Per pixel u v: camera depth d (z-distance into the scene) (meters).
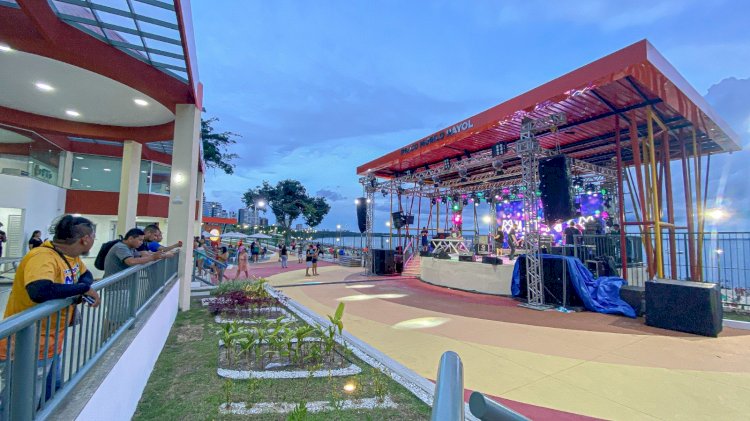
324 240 44.50
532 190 9.47
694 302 6.46
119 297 3.14
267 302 8.09
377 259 16.83
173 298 6.80
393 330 6.64
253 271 18.70
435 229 22.25
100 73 6.66
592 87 7.61
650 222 9.27
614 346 5.68
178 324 6.68
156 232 5.29
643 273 11.71
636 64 6.66
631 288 8.16
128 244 3.86
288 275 16.69
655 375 4.48
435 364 4.86
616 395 3.90
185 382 4.02
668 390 4.04
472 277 11.69
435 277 13.38
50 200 13.83
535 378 4.39
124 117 9.97
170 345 5.40
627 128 10.91
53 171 14.52
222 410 3.37
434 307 8.93
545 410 3.55
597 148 13.09
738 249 8.71
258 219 69.81
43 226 13.41
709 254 9.48
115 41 6.36
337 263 23.75
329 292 11.33
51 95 8.39
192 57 6.93
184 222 8.03
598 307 8.34
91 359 2.35
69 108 9.27
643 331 6.62
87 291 2.04
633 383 4.23
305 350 5.15
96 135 10.64
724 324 7.06
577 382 4.27
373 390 3.88
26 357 1.54
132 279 3.56
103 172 15.95
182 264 7.96
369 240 17.31
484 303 9.54
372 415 3.34
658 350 5.48
